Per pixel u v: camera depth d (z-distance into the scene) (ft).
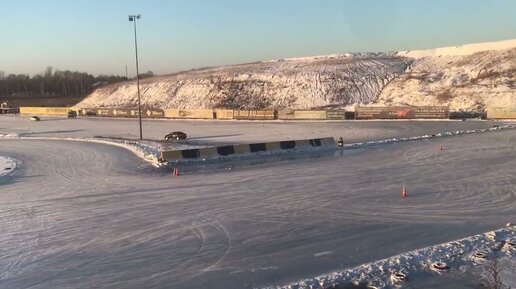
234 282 37.68
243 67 400.88
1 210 64.75
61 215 60.85
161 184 80.59
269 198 67.10
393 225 52.37
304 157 109.70
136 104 369.50
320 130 177.17
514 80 239.30
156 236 50.47
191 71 451.94
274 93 313.94
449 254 40.57
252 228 52.60
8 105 430.61
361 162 98.84
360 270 37.76
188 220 56.54
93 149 134.00
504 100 222.48
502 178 76.64
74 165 106.01
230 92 332.19
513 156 99.35
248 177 84.84
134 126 224.12
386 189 71.05
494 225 51.49
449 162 94.58
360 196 66.90
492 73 254.27
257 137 159.02
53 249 47.11
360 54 381.40
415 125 184.44
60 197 72.33
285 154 115.75
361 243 46.55
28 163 111.34
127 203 66.64
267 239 48.57
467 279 35.86
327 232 50.44
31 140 167.43
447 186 71.82
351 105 273.95
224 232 51.37
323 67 338.54
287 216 57.26
